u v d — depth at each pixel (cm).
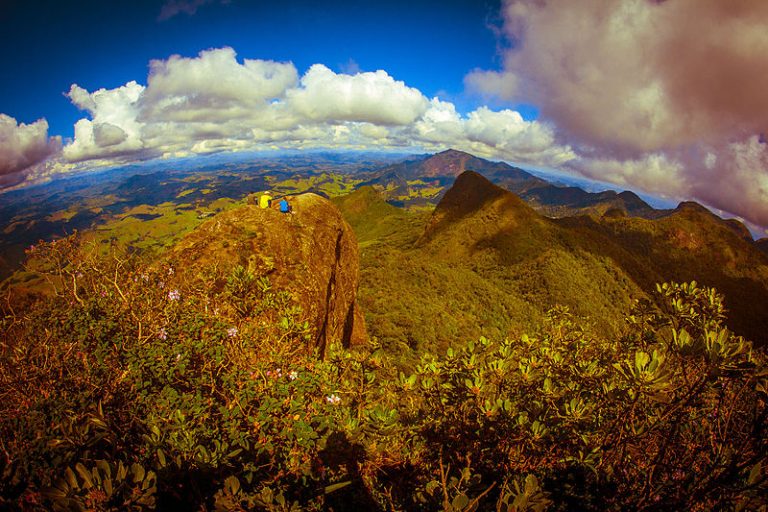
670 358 302
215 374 419
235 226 1193
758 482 218
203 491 287
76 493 195
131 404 345
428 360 416
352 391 432
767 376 258
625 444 304
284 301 623
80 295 543
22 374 345
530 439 327
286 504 250
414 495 319
